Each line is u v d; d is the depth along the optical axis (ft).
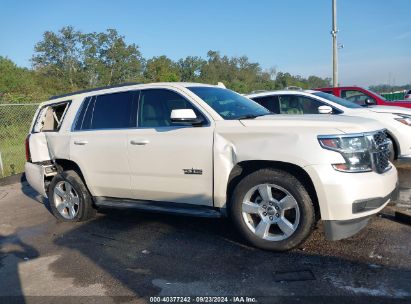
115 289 12.30
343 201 12.59
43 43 180.75
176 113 14.73
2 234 18.98
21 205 24.79
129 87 17.97
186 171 15.37
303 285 11.63
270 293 11.34
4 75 135.64
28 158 21.59
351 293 11.02
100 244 16.34
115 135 17.49
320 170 12.75
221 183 14.65
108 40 186.70
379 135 13.87
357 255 13.33
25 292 12.59
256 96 29.32
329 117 14.58
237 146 14.28
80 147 18.71
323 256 13.43
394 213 17.01
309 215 13.25
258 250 14.35
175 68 219.82
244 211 14.37
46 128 21.54
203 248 14.96
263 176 13.83
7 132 43.39
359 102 35.37
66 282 13.07
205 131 15.03
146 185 16.65
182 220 18.53
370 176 12.89
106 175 17.97
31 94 113.80
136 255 14.83
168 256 14.47
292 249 14.10
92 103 19.04
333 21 57.88
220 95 17.12
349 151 12.79
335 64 58.95
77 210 19.53
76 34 182.39
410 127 25.12
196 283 12.25
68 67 183.83
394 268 12.26
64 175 19.65
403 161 25.43
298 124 13.62
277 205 13.80
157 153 16.01
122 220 19.42
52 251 16.07
